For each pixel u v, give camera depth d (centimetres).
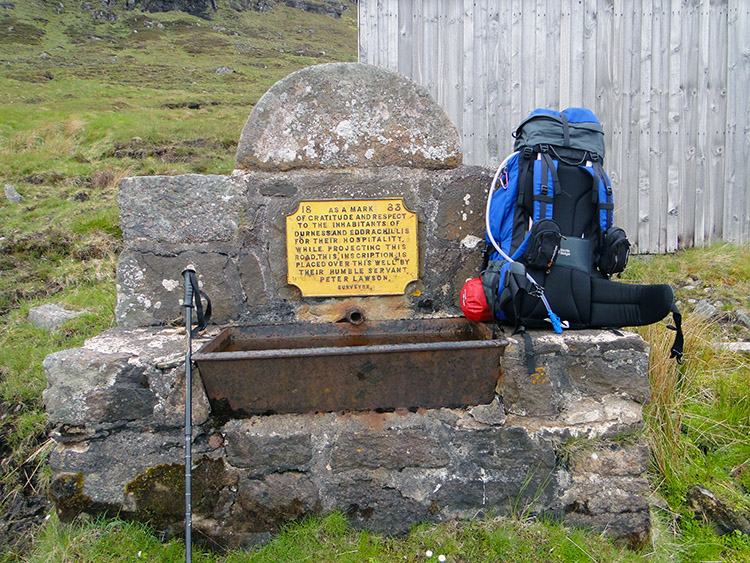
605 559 223
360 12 478
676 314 241
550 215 253
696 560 235
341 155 295
